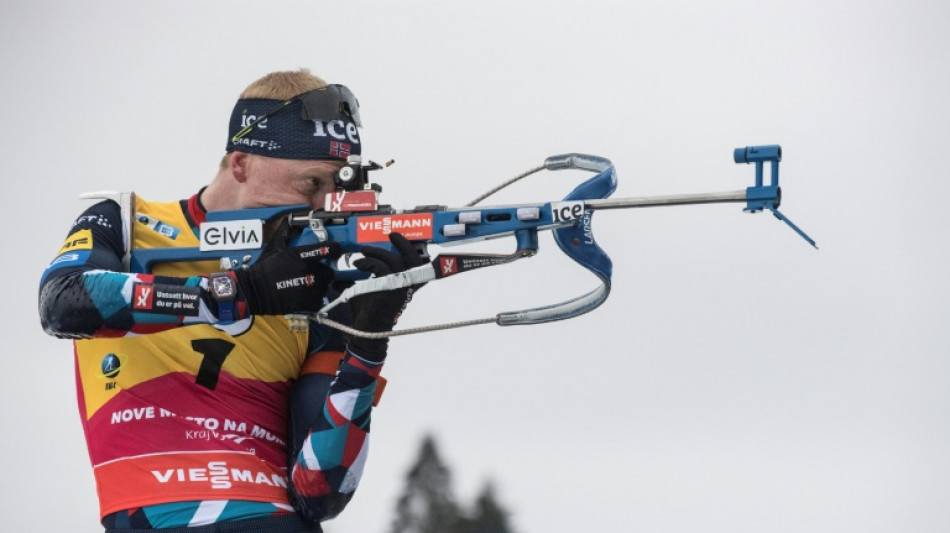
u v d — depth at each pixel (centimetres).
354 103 1802
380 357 1712
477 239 1653
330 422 1723
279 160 1739
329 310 1783
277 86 1755
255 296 1658
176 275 1761
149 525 1709
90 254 1700
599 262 1634
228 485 1723
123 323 1652
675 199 1570
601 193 1630
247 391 1758
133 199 1761
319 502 1747
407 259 1647
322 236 1686
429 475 3597
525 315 1670
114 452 1734
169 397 1734
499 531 3547
